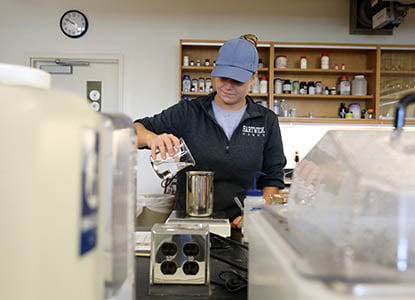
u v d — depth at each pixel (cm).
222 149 184
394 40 382
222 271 77
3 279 30
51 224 31
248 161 185
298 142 377
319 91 371
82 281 34
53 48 373
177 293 65
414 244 37
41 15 371
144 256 89
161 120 187
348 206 40
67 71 382
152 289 65
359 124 370
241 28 380
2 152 30
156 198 227
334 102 385
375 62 362
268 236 46
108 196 41
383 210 39
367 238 38
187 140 189
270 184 192
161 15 378
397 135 49
